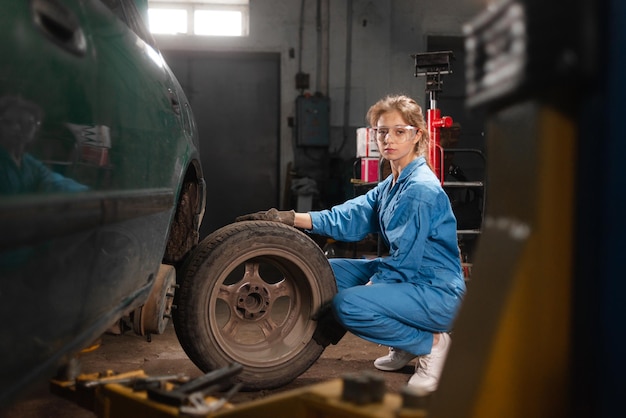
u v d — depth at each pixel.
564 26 0.64
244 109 8.27
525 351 0.73
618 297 0.69
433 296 2.33
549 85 0.67
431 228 2.38
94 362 2.80
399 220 2.36
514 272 0.73
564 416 0.73
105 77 1.37
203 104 8.24
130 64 1.60
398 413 0.88
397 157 2.47
